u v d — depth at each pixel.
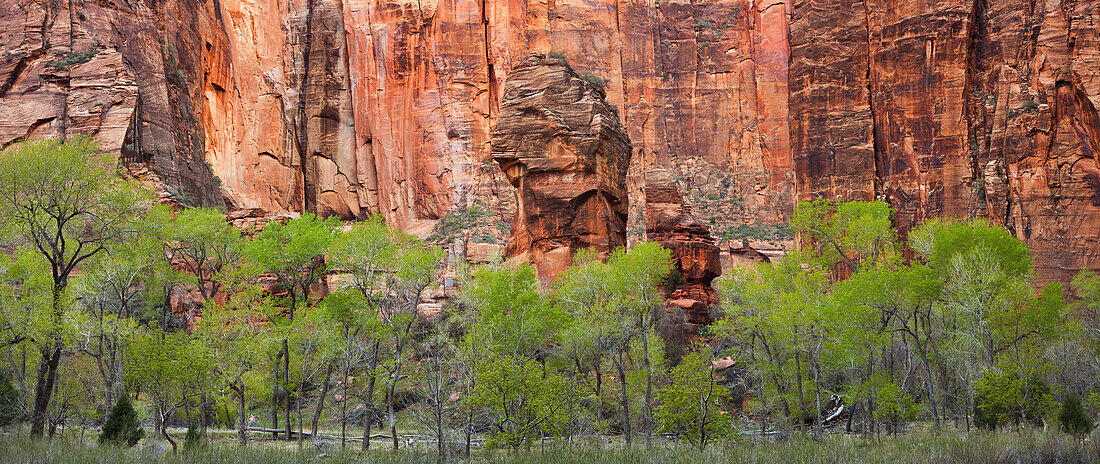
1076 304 50.78
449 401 31.45
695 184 112.94
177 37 79.50
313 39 110.69
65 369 34.72
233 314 33.34
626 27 117.00
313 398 46.12
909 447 22.91
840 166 106.38
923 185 101.69
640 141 113.50
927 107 103.12
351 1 111.38
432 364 32.41
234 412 39.03
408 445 31.89
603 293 39.50
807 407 39.44
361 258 34.88
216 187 79.75
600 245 50.88
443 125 105.44
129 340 29.83
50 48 68.44
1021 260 41.75
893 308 38.66
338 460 23.86
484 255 88.75
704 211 110.75
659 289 49.38
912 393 43.62
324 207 106.94
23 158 32.84
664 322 48.06
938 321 44.28
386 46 108.88
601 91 56.06
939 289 38.03
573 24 113.88
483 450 25.83
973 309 36.62
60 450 20.36
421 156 105.25
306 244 41.22
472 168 103.88
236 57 98.44
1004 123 99.00
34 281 33.12
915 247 47.91
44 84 66.62
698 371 30.16
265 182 100.44
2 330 29.69
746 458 21.38
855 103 107.94
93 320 31.33
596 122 52.62
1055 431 23.22
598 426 34.06
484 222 98.62
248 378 32.66
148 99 69.94
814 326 35.69
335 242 39.06
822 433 33.56
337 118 109.00
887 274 38.00
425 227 102.31
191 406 37.56
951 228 42.41
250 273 41.34
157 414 32.69
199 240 44.22
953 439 23.72
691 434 27.09
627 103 115.19
